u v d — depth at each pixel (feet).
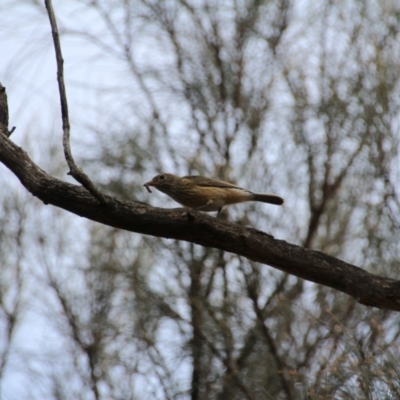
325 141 44.60
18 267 43.50
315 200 44.09
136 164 44.88
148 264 43.50
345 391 26.58
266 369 38.60
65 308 42.27
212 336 40.88
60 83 26.40
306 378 28.55
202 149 45.55
